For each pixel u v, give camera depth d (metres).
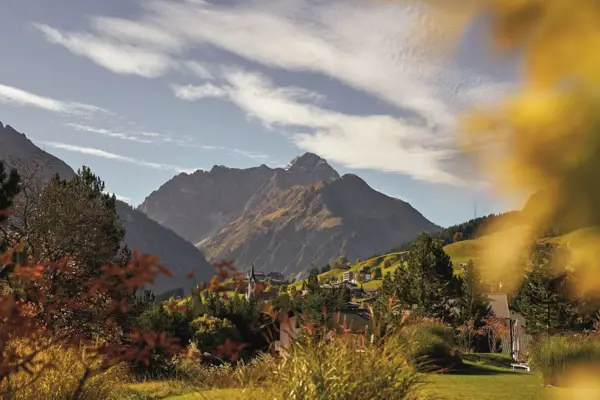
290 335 7.25
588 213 0.83
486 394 10.46
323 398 6.12
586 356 0.97
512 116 0.89
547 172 0.86
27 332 4.44
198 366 13.10
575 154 0.85
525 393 10.39
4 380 6.71
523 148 0.88
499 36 0.90
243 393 6.80
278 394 6.41
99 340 7.32
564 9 0.86
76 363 8.23
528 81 0.88
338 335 7.12
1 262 5.43
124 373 10.78
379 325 7.05
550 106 0.86
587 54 0.85
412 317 7.61
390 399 6.27
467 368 16.39
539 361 10.96
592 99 0.85
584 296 0.84
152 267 3.78
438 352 16.14
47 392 7.73
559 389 0.96
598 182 0.83
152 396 11.24
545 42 0.87
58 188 27.12
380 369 6.50
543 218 0.86
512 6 0.89
